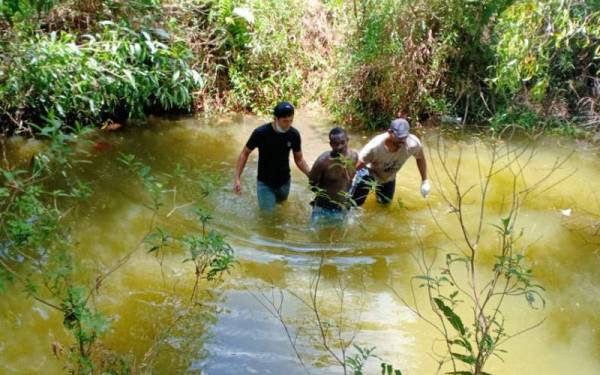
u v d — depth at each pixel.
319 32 9.33
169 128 7.87
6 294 4.12
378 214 5.58
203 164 6.71
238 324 3.98
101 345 3.52
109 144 7.12
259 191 5.71
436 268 4.74
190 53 7.78
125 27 7.34
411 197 6.01
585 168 6.93
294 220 5.47
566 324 4.12
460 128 8.26
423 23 8.18
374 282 4.54
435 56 8.39
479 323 2.96
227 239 5.06
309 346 3.79
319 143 7.61
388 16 8.13
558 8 7.16
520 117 8.27
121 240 4.97
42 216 4.01
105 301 4.14
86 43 7.24
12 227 3.87
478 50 8.55
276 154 5.52
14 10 5.95
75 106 7.11
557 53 8.47
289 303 4.24
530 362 3.74
